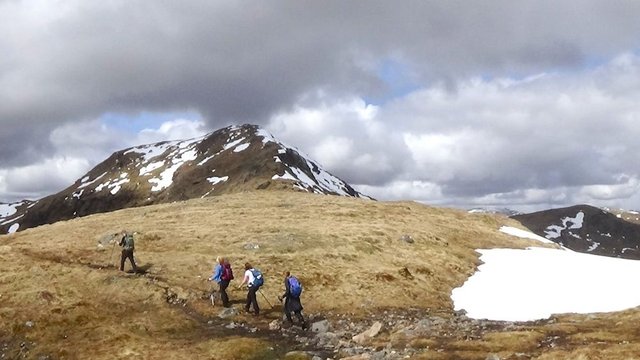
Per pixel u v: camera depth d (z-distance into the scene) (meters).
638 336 26.69
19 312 30.28
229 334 29.31
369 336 27.98
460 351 24.41
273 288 38.00
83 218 68.19
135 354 25.77
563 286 42.03
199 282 38.06
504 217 88.88
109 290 34.91
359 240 50.69
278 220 59.69
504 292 41.06
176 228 53.75
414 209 77.31
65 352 26.34
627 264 50.47
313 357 24.11
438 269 46.50
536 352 23.92
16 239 51.69
